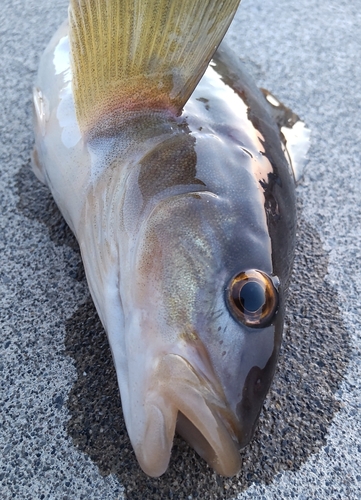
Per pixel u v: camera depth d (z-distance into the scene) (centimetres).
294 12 24
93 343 12
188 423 9
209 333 9
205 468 11
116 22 10
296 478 11
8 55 20
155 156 11
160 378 9
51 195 15
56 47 14
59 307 13
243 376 9
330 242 15
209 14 9
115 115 11
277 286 9
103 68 11
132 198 10
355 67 22
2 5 22
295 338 13
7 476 10
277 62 21
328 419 12
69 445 11
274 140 12
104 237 11
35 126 14
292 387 12
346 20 24
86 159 12
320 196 17
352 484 11
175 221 10
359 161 18
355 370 13
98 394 11
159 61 10
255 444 11
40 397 11
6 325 12
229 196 10
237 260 9
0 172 16
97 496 10
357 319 14
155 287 9
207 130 11
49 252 14
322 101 20
